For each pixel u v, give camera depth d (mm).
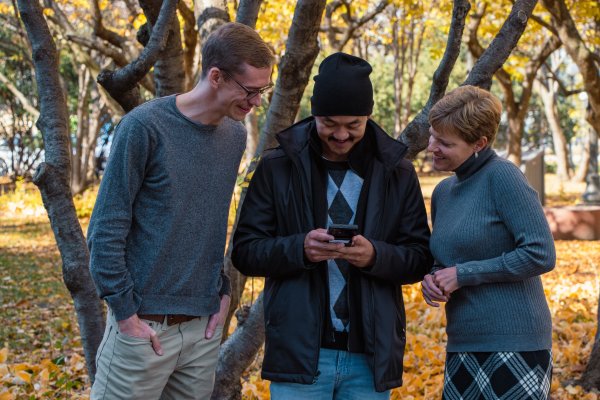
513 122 15703
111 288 2561
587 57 10336
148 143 2562
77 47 13070
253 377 4742
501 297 2701
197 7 4195
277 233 2887
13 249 14531
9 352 6465
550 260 2607
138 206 2635
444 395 2842
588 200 15617
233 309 3957
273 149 2967
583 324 6520
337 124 2631
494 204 2719
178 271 2676
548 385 2725
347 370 2811
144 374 2664
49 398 4664
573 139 51500
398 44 24703
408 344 5586
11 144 33812
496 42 3576
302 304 2744
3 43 20344
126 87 3529
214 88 2602
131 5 11680
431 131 2816
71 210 3502
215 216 2762
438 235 2842
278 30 13695
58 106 3520
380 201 2795
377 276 2734
